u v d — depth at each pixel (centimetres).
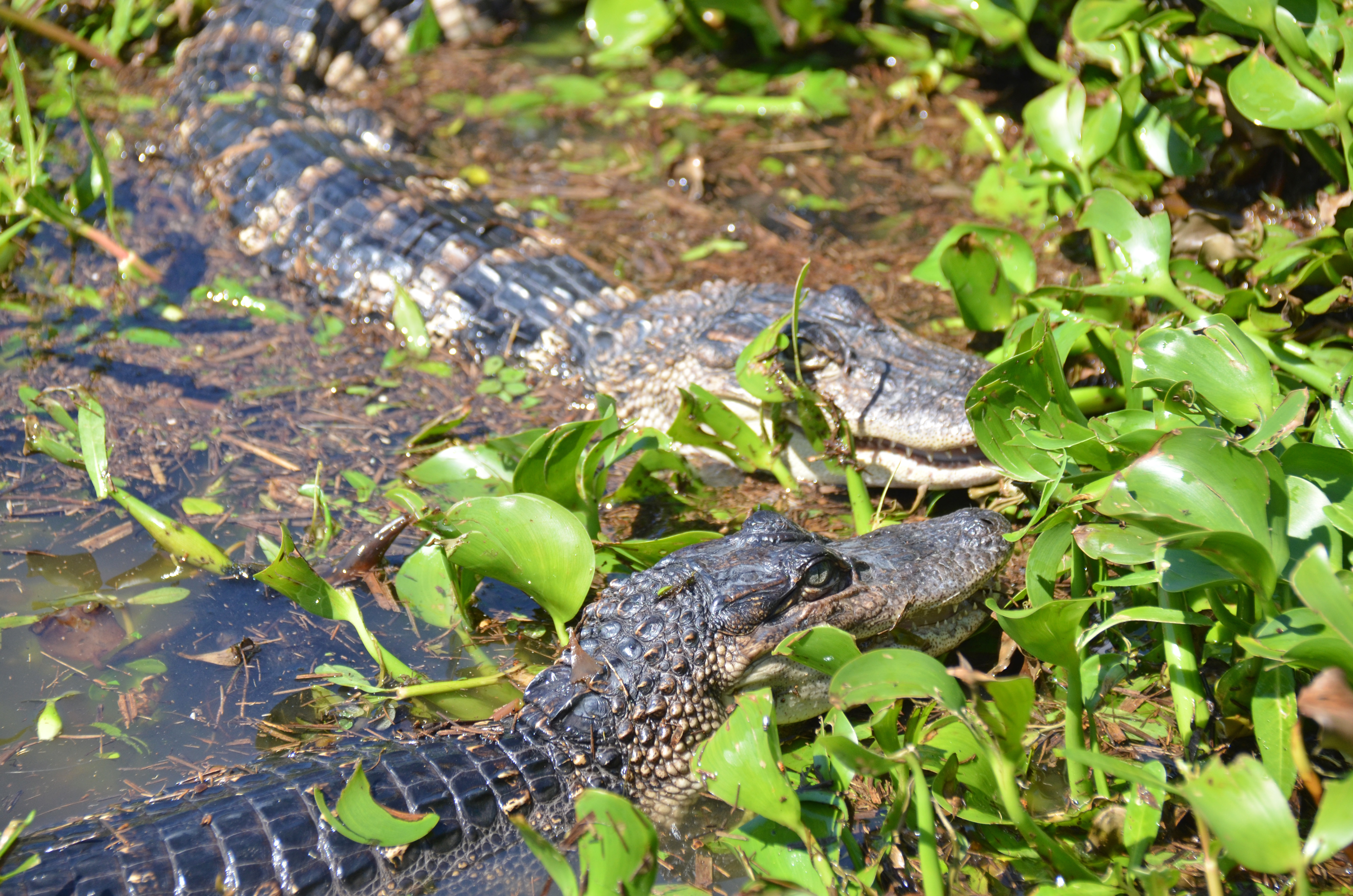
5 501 760
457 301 1011
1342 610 414
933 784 521
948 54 1283
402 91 1359
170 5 1391
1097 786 532
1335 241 746
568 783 542
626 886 438
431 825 493
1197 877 495
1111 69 963
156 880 470
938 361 795
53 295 1002
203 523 752
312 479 806
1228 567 475
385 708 606
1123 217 733
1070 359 812
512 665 644
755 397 764
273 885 478
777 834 520
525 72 1398
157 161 1199
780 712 582
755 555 579
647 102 1324
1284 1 736
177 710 605
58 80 1291
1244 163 909
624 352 933
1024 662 625
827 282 1020
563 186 1185
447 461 743
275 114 1208
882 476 783
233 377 924
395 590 700
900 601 583
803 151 1228
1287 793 495
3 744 577
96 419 727
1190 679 559
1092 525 538
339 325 1020
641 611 573
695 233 1108
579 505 695
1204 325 604
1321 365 691
